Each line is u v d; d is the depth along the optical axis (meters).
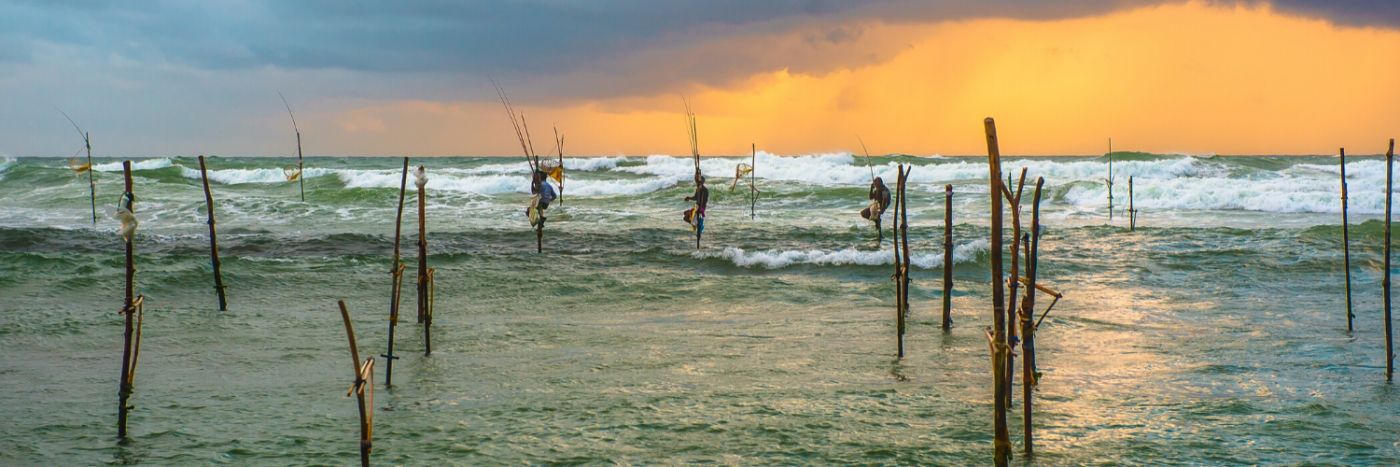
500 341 10.84
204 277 14.93
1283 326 11.71
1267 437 7.04
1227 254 18.14
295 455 6.68
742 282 15.34
